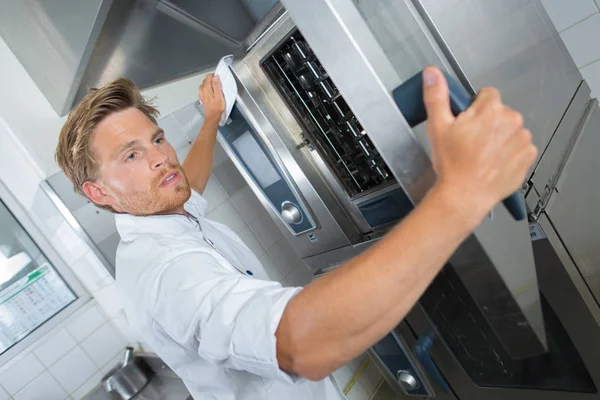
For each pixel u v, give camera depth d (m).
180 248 0.55
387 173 0.79
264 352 0.40
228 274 0.49
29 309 1.49
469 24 0.62
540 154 0.73
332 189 0.92
